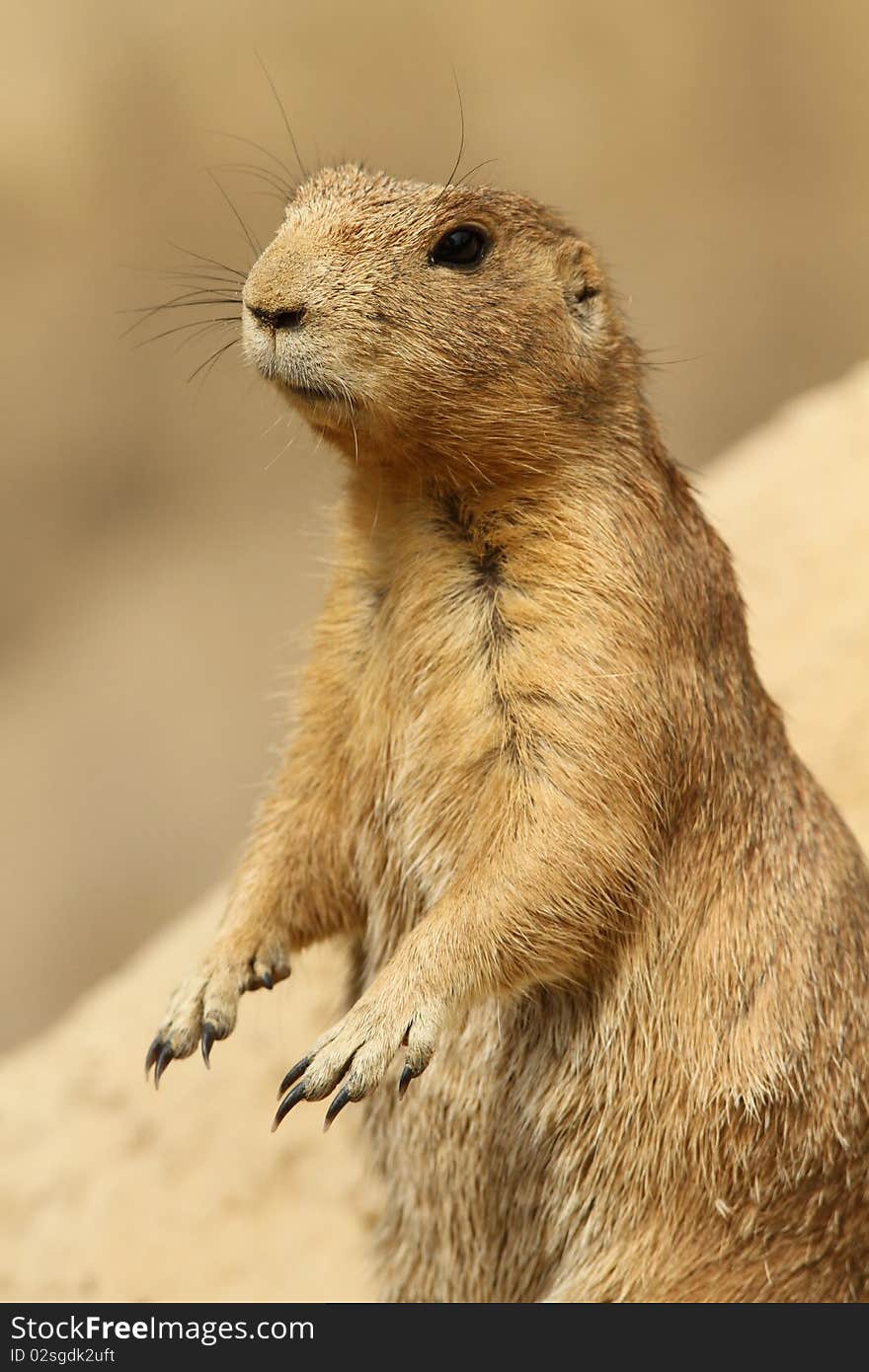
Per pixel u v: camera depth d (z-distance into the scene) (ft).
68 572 108.88
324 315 23.89
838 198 132.26
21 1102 39.68
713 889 25.26
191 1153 37.63
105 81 127.54
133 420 115.65
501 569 24.66
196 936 40.93
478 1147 26.48
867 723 37.88
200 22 130.11
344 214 24.82
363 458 25.20
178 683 100.68
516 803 23.68
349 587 26.73
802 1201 25.34
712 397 113.29
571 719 23.61
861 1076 25.73
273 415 107.55
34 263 122.11
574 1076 25.45
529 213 25.96
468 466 24.84
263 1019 38.65
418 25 132.98
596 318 26.04
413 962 23.00
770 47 136.98
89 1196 37.24
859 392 47.19
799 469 45.11
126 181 124.98
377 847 26.35
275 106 127.34
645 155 132.67
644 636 24.16
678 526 25.82
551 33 135.23
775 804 26.18
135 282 119.96
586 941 23.79
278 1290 35.22
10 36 127.54
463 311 24.56
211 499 113.39
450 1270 27.35
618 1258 25.53
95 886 90.48
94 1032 40.42
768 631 40.86
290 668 30.27
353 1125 37.24
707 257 124.06
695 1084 25.05
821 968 25.62
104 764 95.86
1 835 94.32
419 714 25.12
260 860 26.91
